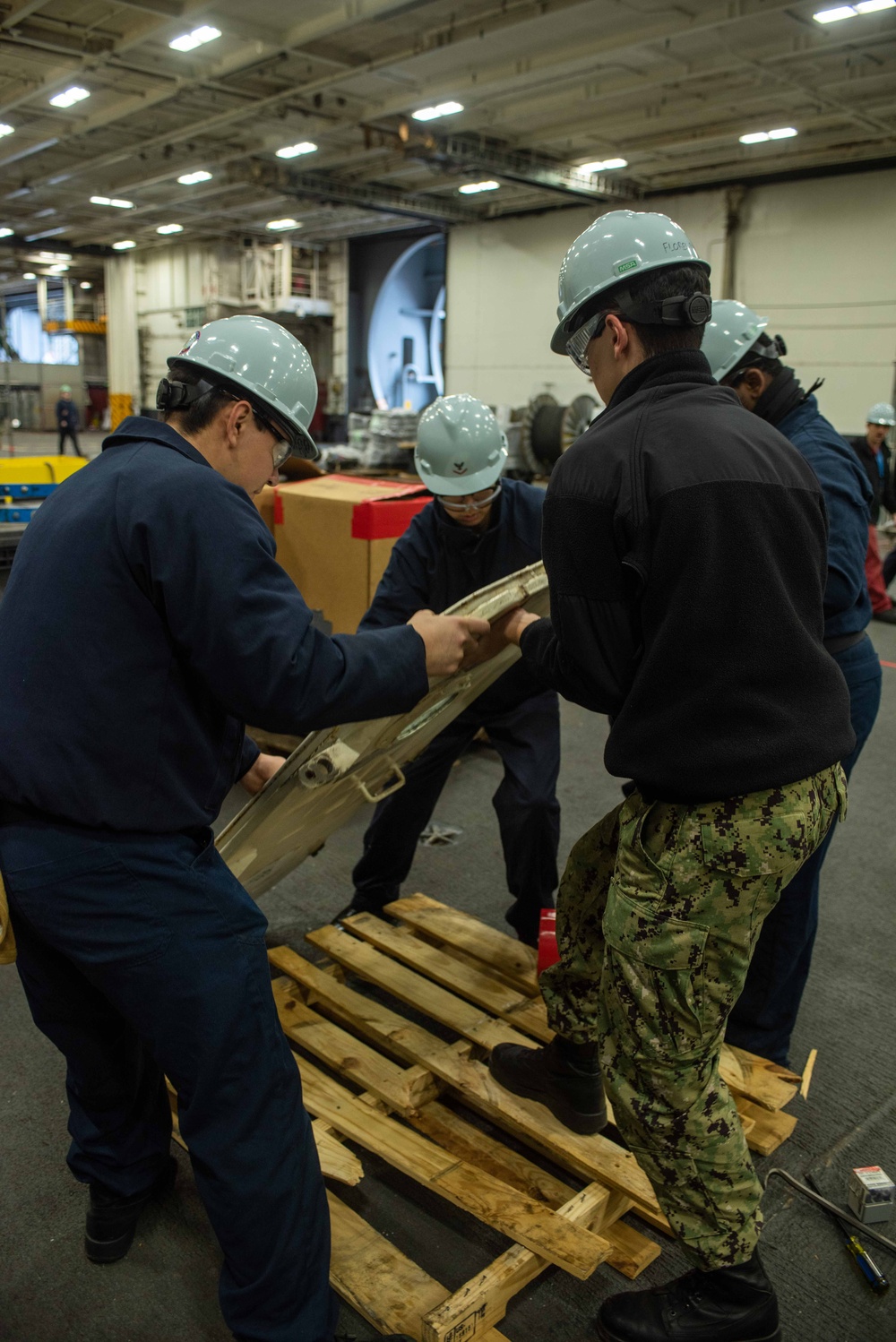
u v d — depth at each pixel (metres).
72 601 1.26
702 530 1.25
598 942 1.76
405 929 2.70
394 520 3.86
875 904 3.14
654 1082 1.41
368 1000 2.32
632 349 1.42
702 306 1.38
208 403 1.40
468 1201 1.69
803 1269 1.75
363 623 2.64
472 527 2.47
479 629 1.58
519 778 2.47
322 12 9.21
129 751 1.29
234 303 20.98
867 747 4.67
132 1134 1.70
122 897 1.30
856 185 11.95
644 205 14.23
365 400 20.75
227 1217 1.36
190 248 21.30
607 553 1.33
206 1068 1.33
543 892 2.55
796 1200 1.92
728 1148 1.43
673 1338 1.49
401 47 10.09
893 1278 1.74
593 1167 1.75
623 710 1.37
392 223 17.61
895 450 11.49
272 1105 1.38
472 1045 2.16
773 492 1.30
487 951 2.50
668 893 1.33
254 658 1.24
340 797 1.91
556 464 1.41
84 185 16.72
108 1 9.06
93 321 27.56
